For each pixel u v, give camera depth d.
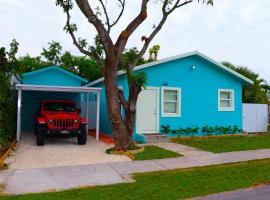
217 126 20.80
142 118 18.80
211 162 13.09
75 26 15.18
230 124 21.28
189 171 11.72
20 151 14.66
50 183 10.19
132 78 14.74
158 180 10.58
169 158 13.75
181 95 19.81
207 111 20.56
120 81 19.48
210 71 20.73
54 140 18.23
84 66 35.16
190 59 20.11
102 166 12.35
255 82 26.97
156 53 33.16
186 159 13.61
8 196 8.88
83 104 24.55
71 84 24.89
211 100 20.73
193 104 20.16
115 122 14.70
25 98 23.75
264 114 23.16
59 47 39.78
